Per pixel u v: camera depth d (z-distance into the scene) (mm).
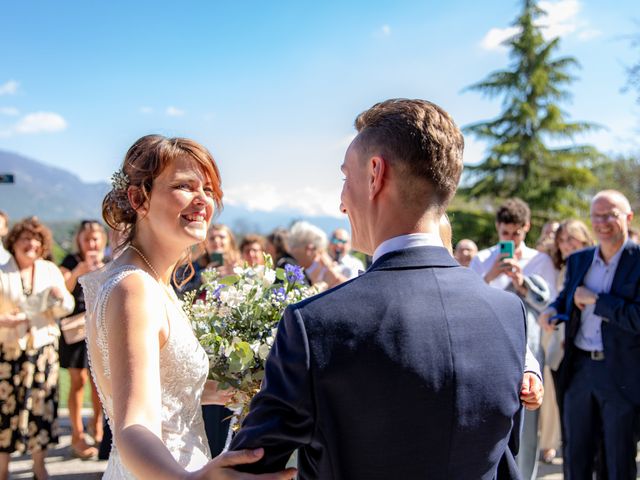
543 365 3994
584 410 3756
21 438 4258
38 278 4457
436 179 1213
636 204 21734
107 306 1467
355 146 1285
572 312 3816
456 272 1239
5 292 4219
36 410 4348
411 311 1131
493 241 23812
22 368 4281
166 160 1681
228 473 1082
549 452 5125
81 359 5102
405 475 1089
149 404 1328
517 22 26859
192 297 2084
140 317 1441
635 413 3609
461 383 1109
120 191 1723
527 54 26656
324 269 5070
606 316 3559
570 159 25828
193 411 1694
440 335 1126
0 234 4340
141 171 1683
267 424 1068
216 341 1928
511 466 1312
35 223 4488
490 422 1147
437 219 1258
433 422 1094
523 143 25828
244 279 2125
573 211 24828
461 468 1125
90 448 5105
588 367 3740
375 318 1110
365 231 1292
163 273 1751
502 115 26750
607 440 3645
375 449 1084
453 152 1231
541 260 4707
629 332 3580
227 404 1992
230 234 5406
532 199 25125
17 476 4676
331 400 1078
